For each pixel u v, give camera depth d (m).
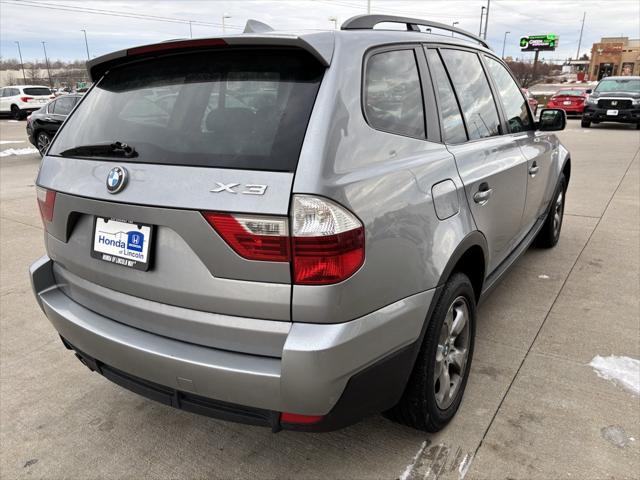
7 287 4.30
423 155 2.22
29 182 9.45
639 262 4.50
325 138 1.73
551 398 2.63
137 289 1.99
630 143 12.74
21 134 18.98
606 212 6.23
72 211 2.14
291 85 1.87
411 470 2.20
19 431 2.54
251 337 1.78
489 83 3.20
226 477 2.22
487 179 2.64
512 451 2.27
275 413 1.80
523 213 3.50
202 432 2.51
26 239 5.64
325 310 1.69
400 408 2.25
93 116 2.29
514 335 3.28
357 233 1.72
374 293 1.82
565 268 4.41
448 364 2.41
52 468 2.29
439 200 2.18
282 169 1.69
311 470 2.23
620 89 17.16
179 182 1.80
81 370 3.07
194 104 1.98
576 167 9.44
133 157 1.97
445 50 2.71
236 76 1.96
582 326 3.38
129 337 2.00
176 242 1.83
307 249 1.65
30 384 2.93
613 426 2.40
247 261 1.70
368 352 1.83
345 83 1.89
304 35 1.95
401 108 2.20
